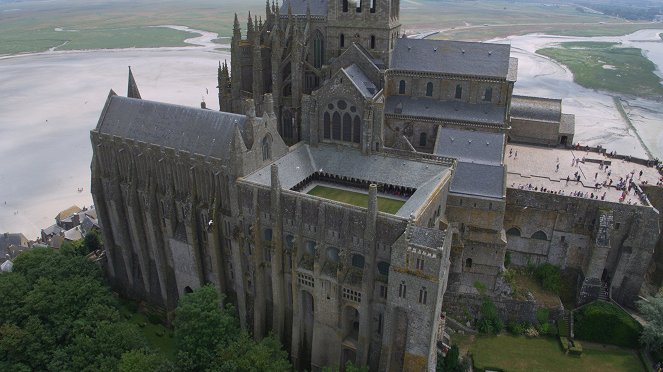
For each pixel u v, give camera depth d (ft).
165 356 283.38
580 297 321.52
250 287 306.96
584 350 299.38
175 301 347.15
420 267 231.91
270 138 308.81
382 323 268.62
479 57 369.71
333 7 376.27
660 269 350.64
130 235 353.31
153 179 322.14
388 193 311.27
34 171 556.10
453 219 313.53
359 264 265.13
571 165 380.17
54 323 287.89
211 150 300.61
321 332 286.05
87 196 508.94
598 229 306.35
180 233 319.27
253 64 397.60
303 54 390.01
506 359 290.97
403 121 375.45
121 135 336.70
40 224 465.88
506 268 337.52
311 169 329.52
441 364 277.85
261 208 281.74
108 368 256.73
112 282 381.81
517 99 435.53
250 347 262.67
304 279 279.49
